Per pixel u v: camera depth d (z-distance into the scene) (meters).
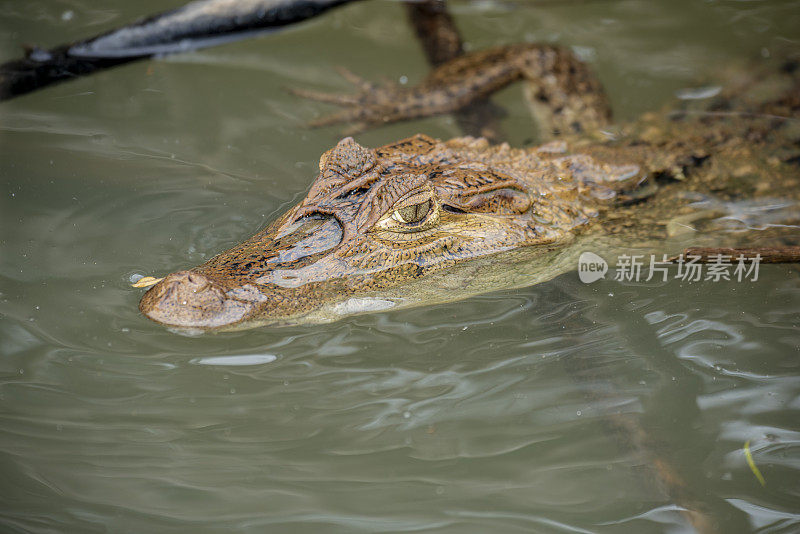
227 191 6.01
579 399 4.48
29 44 7.27
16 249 5.30
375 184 4.88
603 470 4.06
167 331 4.73
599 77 7.93
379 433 4.27
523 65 7.74
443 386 4.56
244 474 4.02
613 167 5.83
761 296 5.27
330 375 4.61
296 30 8.35
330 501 3.90
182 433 4.20
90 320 4.77
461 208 5.05
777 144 6.41
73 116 6.92
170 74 7.58
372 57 8.09
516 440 4.24
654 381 4.57
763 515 3.80
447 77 7.54
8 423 4.14
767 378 4.58
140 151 6.52
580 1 8.99
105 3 8.48
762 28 8.58
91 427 4.18
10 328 4.67
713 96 7.46
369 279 4.80
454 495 3.94
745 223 5.64
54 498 3.81
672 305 5.19
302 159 6.50
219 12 7.88
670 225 5.59
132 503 3.83
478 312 5.14
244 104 7.23
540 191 5.40
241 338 4.80
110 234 5.47
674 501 3.88
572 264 5.50
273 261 4.71
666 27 8.64
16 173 6.07
